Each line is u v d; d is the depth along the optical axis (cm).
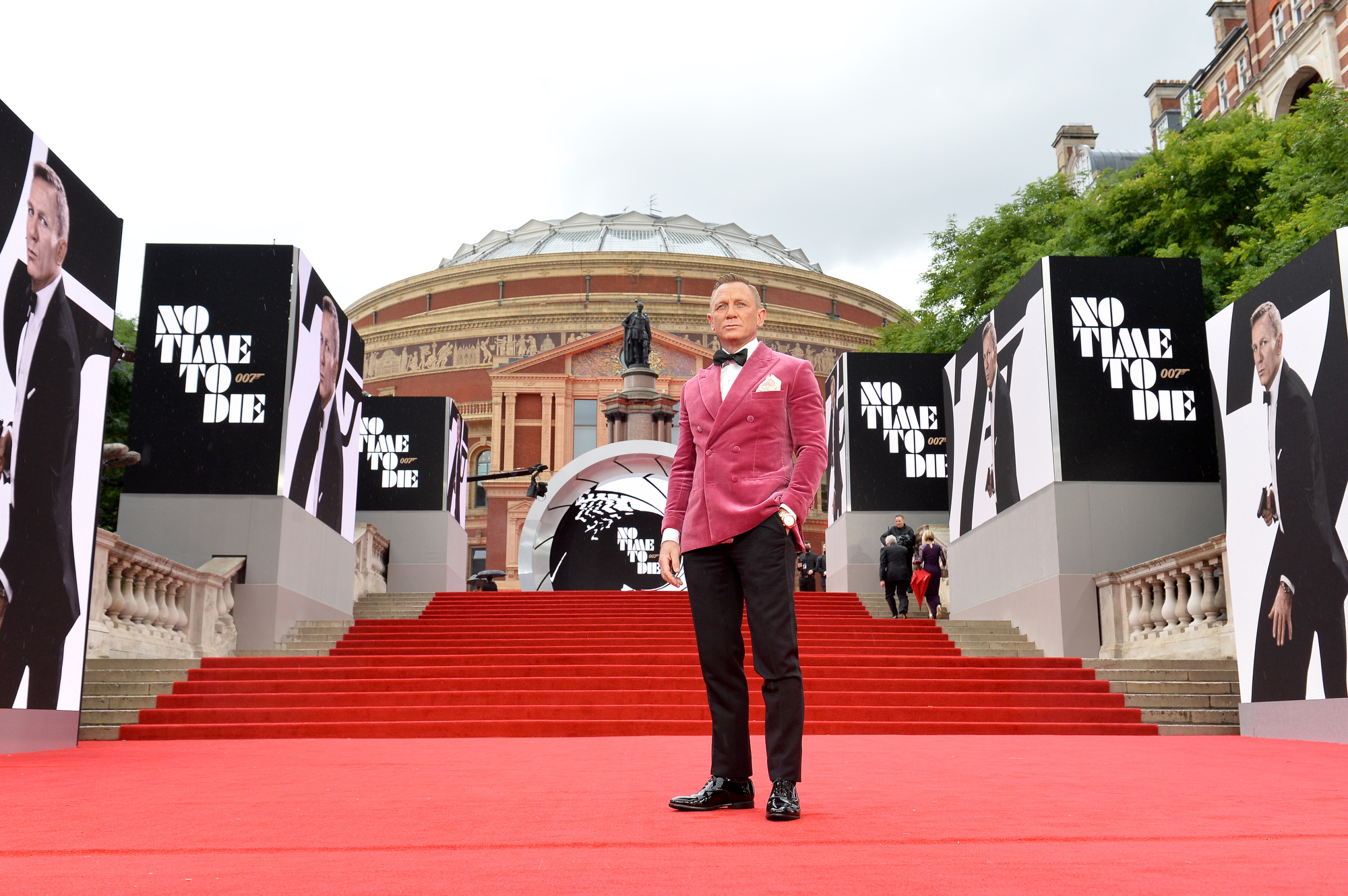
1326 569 876
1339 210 1777
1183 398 1443
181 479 1470
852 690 1216
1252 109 2614
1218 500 1414
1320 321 895
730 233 9088
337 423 1755
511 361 6350
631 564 3431
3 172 744
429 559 2477
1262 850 259
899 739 929
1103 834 285
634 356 4647
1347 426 852
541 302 6812
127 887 214
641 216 8931
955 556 1853
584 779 477
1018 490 1549
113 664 1185
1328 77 3653
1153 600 1338
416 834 288
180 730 1048
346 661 1318
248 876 226
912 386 2233
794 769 326
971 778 477
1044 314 1468
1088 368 1446
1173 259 1479
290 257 1535
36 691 779
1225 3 4559
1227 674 1174
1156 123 5197
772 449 357
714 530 350
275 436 1486
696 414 372
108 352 905
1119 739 934
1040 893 203
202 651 1359
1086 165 5291
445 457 2527
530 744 856
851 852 255
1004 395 1614
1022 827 300
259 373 1502
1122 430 1434
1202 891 204
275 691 1188
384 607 2042
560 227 8812
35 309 784
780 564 343
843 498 2233
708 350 6462
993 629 1580
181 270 1524
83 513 859
